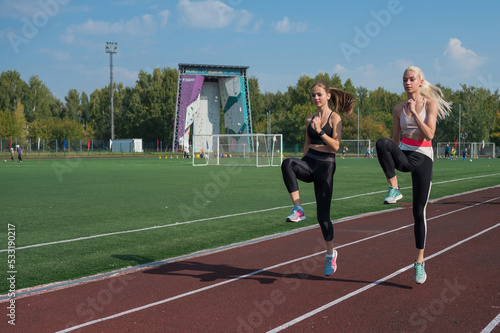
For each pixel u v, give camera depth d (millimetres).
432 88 4551
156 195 13875
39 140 59750
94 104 92438
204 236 7449
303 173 4527
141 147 64938
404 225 8023
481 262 5332
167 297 4230
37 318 3701
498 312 3732
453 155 54312
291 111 92188
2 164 36531
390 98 100000
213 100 63281
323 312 3789
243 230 7980
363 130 72375
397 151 4352
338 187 16312
